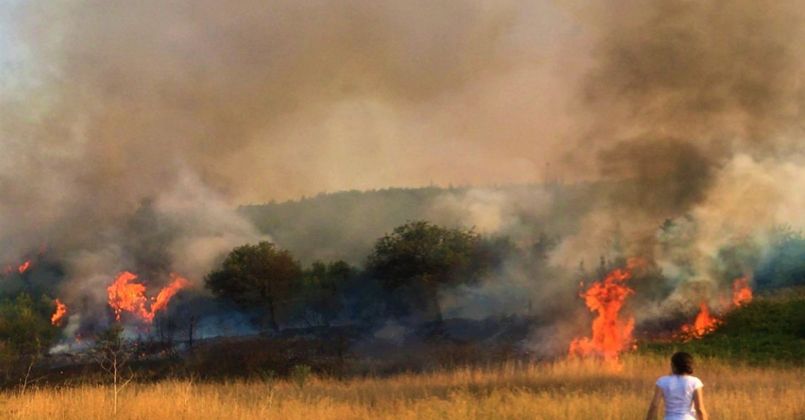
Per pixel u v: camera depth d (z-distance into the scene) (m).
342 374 36.16
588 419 15.62
